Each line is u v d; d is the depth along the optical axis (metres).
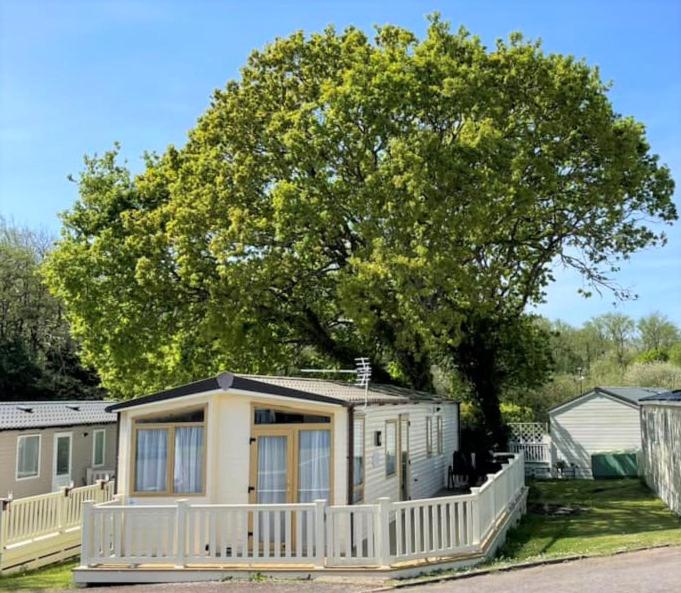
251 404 14.22
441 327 22.97
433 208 22.31
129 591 11.53
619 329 66.31
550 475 32.97
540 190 24.34
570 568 11.85
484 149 22.62
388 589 10.91
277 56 27.22
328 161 24.92
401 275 22.08
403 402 18.08
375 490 16.03
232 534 12.27
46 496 17.48
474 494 12.83
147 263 25.52
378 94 23.58
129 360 27.09
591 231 26.55
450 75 23.80
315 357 31.97
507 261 26.34
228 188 25.58
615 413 32.91
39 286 47.28
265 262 24.84
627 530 16.88
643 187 26.75
